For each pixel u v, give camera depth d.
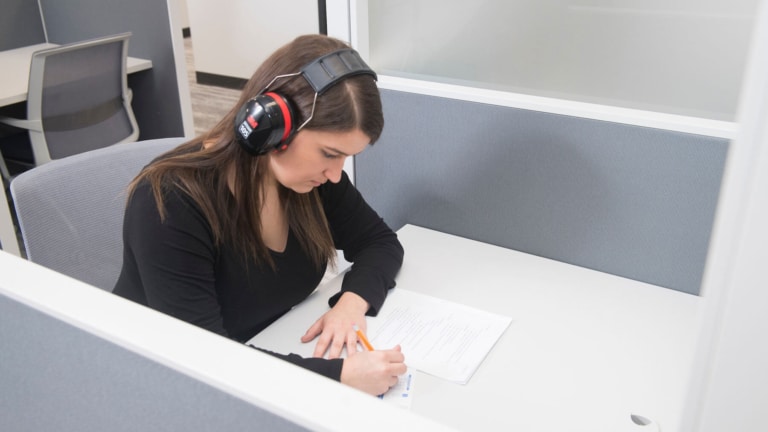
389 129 1.33
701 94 1.64
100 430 0.59
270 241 1.07
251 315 1.08
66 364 0.57
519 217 1.26
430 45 1.52
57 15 2.73
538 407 0.86
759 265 0.34
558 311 1.08
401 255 1.20
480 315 1.06
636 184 1.13
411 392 0.88
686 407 0.40
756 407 0.37
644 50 1.63
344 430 0.44
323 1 3.91
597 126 1.12
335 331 1.00
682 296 1.14
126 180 1.21
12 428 0.68
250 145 0.85
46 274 0.59
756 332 0.35
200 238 0.96
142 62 2.59
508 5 1.58
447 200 1.33
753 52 0.32
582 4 1.60
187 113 2.70
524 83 1.68
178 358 0.49
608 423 0.83
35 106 2.10
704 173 1.06
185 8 5.47
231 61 4.44
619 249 1.19
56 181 1.13
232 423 0.49
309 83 0.84
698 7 1.54
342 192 1.19
